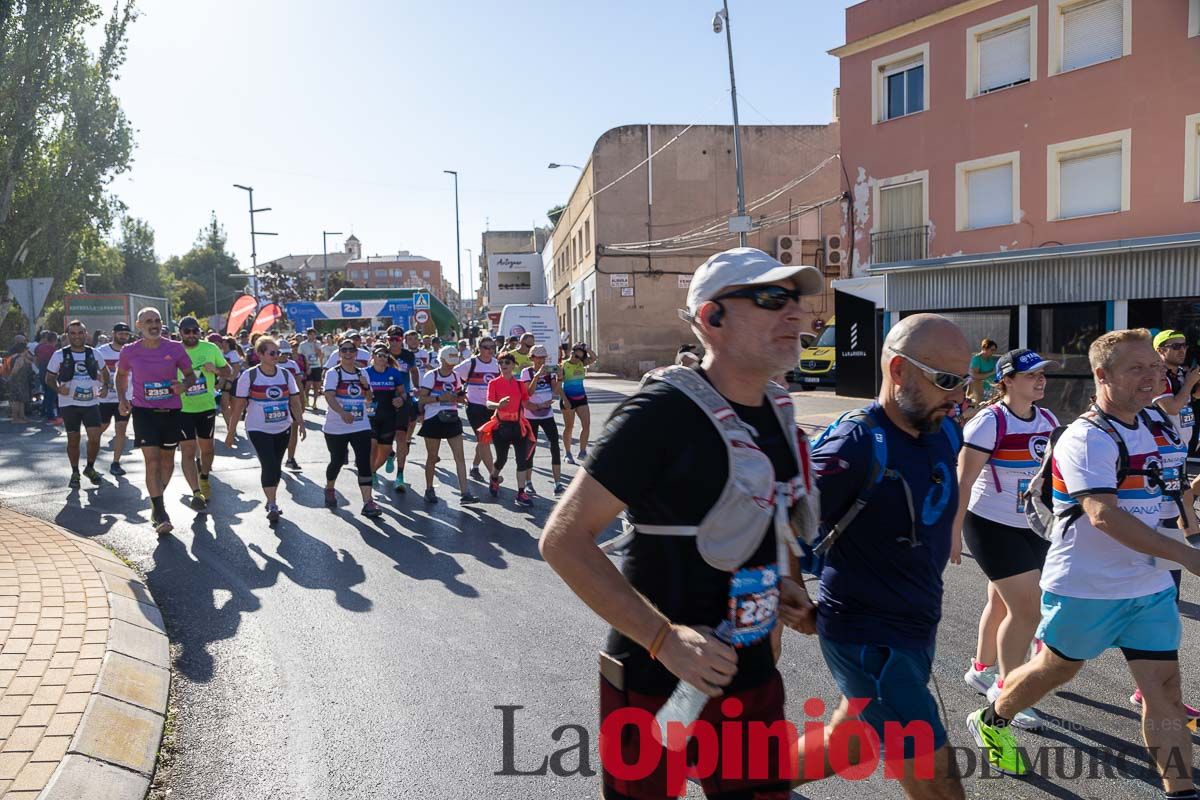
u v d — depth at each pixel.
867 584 2.68
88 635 4.88
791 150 34.88
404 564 7.02
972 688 4.54
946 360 2.61
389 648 5.17
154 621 5.50
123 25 32.28
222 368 9.41
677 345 34.94
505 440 9.66
